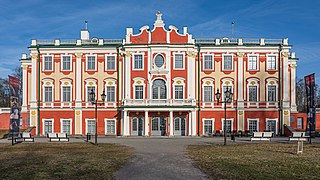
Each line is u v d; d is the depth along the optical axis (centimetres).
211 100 6019
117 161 2466
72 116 6034
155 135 5862
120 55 6038
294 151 3128
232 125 5981
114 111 6009
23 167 2172
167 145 3894
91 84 6050
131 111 5853
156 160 2530
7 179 1794
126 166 2242
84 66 6072
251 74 6022
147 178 1833
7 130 5884
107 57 6056
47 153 2997
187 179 1803
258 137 4781
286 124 5975
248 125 5988
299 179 1792
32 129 5988
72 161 2455
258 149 3325
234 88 6025
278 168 2123
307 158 2605
